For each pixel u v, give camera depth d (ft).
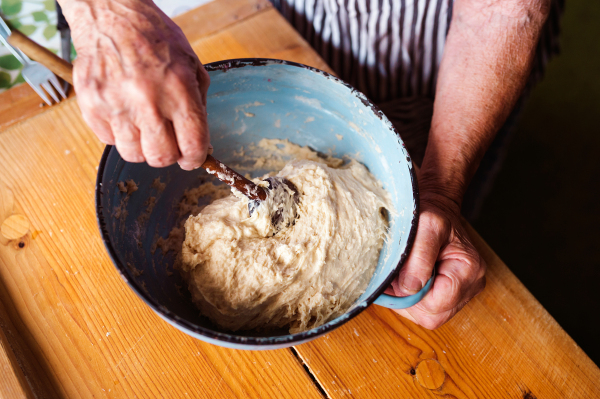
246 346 1.68
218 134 2.84
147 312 2.36
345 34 3.64
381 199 2.65
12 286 2.41
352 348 2.37
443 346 2.42
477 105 2.91
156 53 1.66
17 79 4.42
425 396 2.28
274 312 2.40
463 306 2.48
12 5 4.06
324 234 2.50
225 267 2.39
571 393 2.35
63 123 2.92
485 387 2.33
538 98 6.75
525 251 5.76
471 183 4.20
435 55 3.74
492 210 6.02
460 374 2.35
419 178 2.84
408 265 2.17
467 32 3.05
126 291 2.42
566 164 6.30
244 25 3.40
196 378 2.24
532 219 5.95
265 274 2.37
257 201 2.43
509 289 2.62
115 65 1.60
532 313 2.55
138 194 2.44
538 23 2.96
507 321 2.52
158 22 1.76
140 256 2.35
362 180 2.74
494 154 4.08
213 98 2.58
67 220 2.61
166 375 2.23
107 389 2.18
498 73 2.94
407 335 2.43
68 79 1.59
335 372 2.30
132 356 2.26
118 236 2.14
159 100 1.63
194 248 2.48
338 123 2.74
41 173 2.75
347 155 2.92
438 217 2.30
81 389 2.17
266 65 2.44
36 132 2.88
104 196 2.01
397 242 2.27
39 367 2.21
